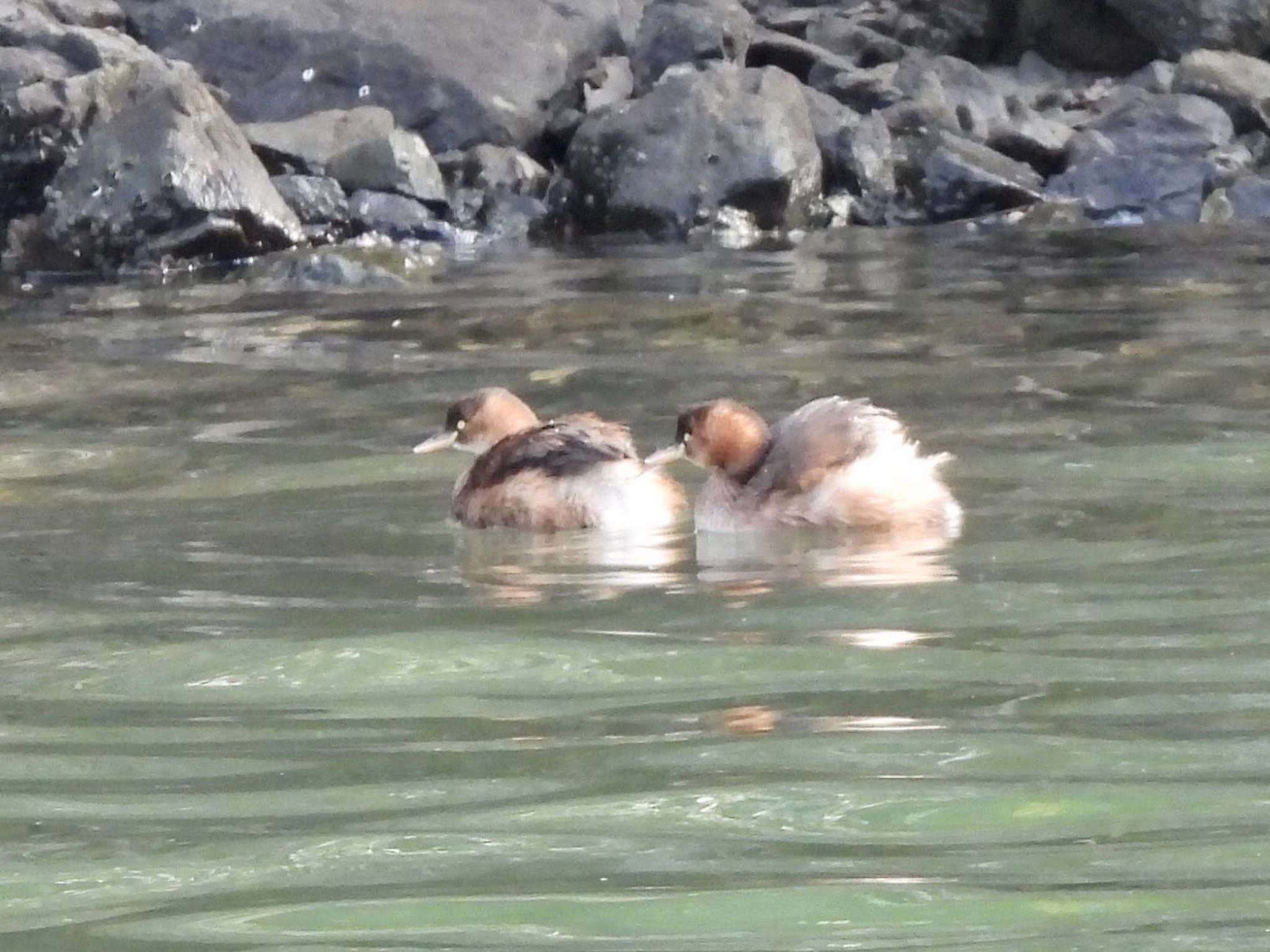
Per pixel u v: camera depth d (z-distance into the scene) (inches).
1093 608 612.1
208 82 1766.7
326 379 1058.1
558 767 496.4
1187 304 1210.0
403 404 987.3
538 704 544.7
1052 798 466.3
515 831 457.4
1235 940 391.2
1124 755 490.9
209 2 1777.8
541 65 1785.2
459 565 698.2
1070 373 1005.2
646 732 518.9
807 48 1836.9
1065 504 741.3
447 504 793.6
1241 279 1301.7
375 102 1759.4
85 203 1528.1
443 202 1656.0
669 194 1625.2
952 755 494.6
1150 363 1022.4
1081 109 1862.7
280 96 1763.0
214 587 672.4
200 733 530.6
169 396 1019.3
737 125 1642.5
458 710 542.0
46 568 702.5
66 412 985.5
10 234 1534.2
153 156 1531.7
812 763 492.7
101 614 643.5
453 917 414.0
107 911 421.7
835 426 755.4
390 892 426.6
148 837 461.4
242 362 1115.3
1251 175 1701.5
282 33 1771.7
